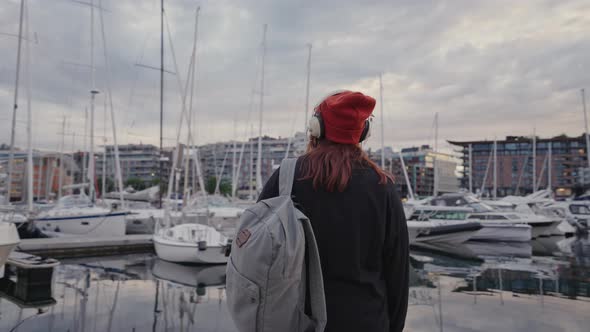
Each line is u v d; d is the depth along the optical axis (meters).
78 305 7.24
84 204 17.86
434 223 18.78
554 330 6.23
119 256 13.41
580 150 104.69
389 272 1.29
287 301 1.05
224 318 6.58
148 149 118.25
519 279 10.42
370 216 1.23
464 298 8.27
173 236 12.27
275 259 1.02
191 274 10.35
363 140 1.44
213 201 21.36
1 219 9.77
